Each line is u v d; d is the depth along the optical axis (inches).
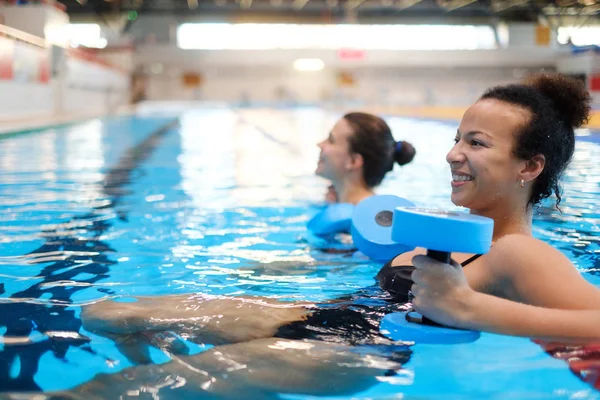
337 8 1171.9
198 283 81.4
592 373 51.8
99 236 113.0
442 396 47.8
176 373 51.3
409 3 1126.4
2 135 363.3
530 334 58.4
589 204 140.4
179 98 1205.7
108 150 311.4
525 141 66.3
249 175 223.6
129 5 1107.3
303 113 831.1
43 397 46.9
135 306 68.2
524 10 1146.0
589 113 70.1
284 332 61.2
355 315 66.7
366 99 1190.3
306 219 133.8
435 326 61.7
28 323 63.6
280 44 1197.1
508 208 68.9
